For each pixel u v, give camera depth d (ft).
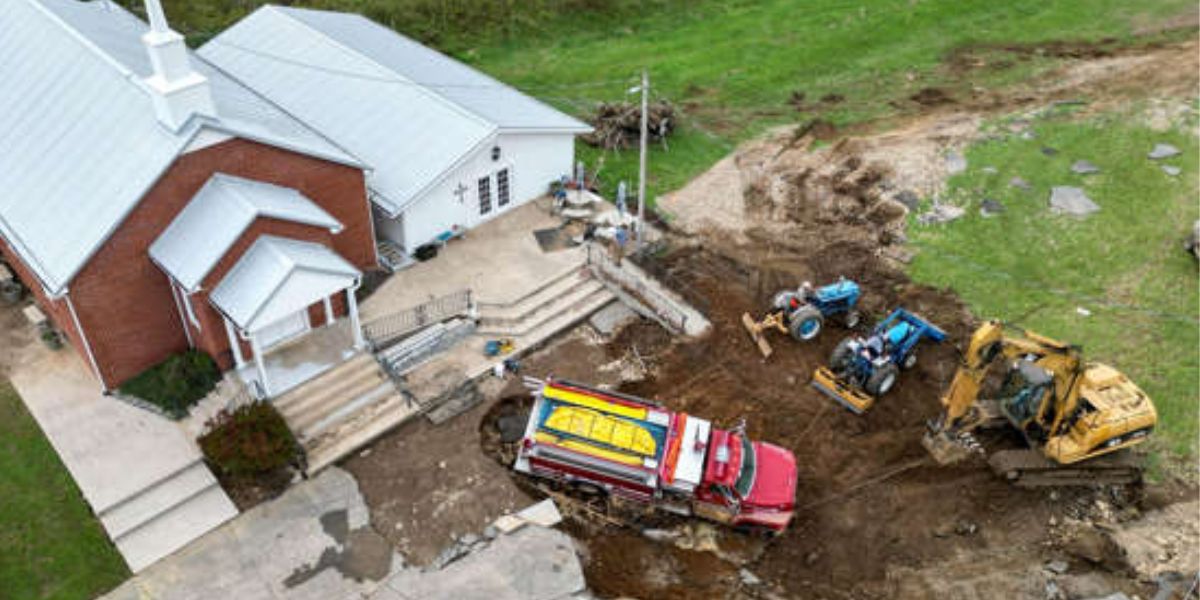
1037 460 67.77
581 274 89.66
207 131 69.05
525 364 80.28
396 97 95.81
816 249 96.78
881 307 88.28
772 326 83.66
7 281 82.89
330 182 79.51
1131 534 65.77
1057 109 122.72
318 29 108.06
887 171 109.60
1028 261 94.99
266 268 68.80
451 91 99.04
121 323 70.79
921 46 145.48
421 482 68.49
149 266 70.38
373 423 72.59
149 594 59.77
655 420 67.36
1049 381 67.62
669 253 95.04
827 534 65.67
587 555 63.62
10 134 77.56
